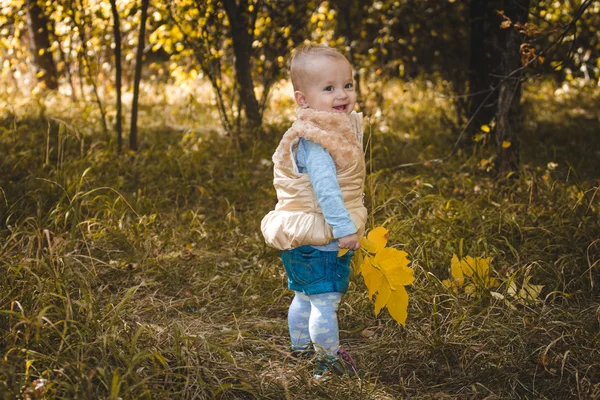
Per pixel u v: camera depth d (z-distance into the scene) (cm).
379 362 307
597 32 979
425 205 484
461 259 356
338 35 975
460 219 443
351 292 365
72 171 520
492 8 644
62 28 893
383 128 779
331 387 278
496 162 556
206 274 400
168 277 396
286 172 280
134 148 663
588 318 328
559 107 966
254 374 275
